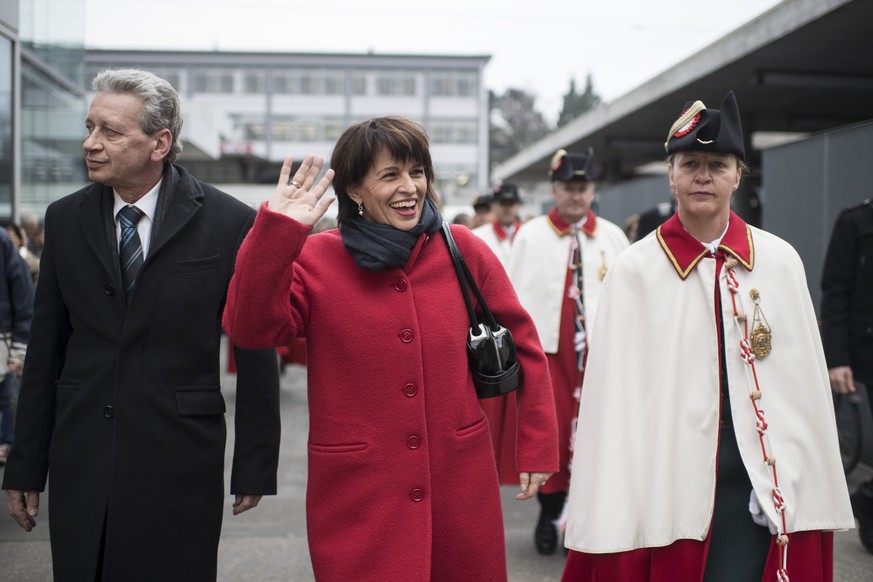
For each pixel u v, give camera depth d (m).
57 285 2.58
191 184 2.59
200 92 57.03
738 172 2.62
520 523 5.06
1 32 8.25
